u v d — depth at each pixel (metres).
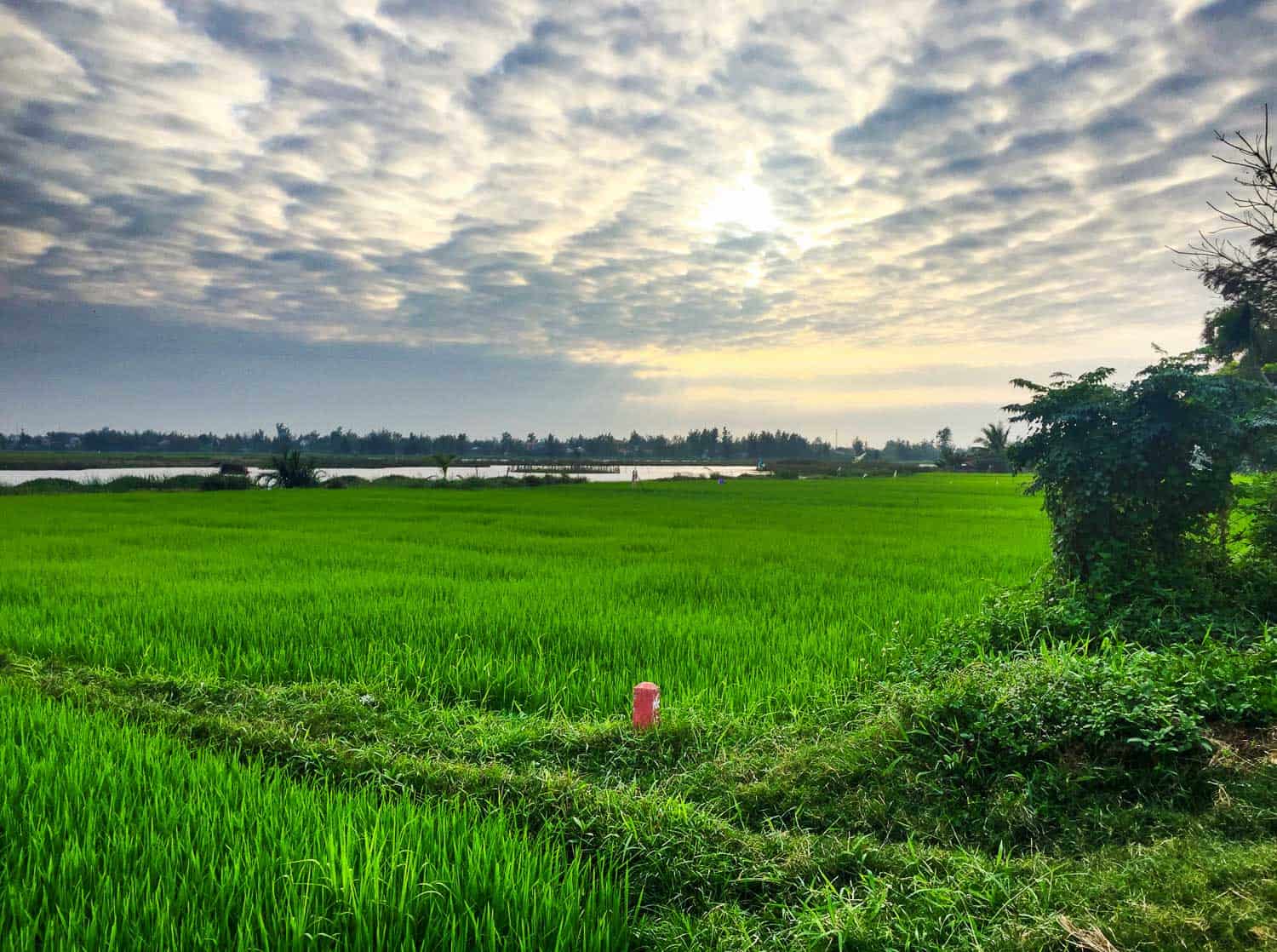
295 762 5.25
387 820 4.12
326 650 7.98
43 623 9.08
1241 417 8.15
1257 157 8.30
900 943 3.29
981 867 3.81
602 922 3.31
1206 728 4.88
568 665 7.41
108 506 31.66
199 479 54.22
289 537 19.23
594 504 34.53
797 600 10.34
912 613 9.27
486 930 3.26
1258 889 3.32
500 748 5.54
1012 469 9.62
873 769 4.95
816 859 3.98
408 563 14.35
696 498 40.03
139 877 3.60
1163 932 3.13
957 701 5.22
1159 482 8.62
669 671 7.07
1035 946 3.15
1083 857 4.00
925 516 27.36
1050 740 4.75
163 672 7.29
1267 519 8.61
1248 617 7.64
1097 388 8.91
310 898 3.34
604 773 5.29
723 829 4.27
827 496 41.75
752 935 3.45
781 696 6.44
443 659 7.46
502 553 15.96
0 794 4.35
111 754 4.99
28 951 2.99
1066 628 7.70
